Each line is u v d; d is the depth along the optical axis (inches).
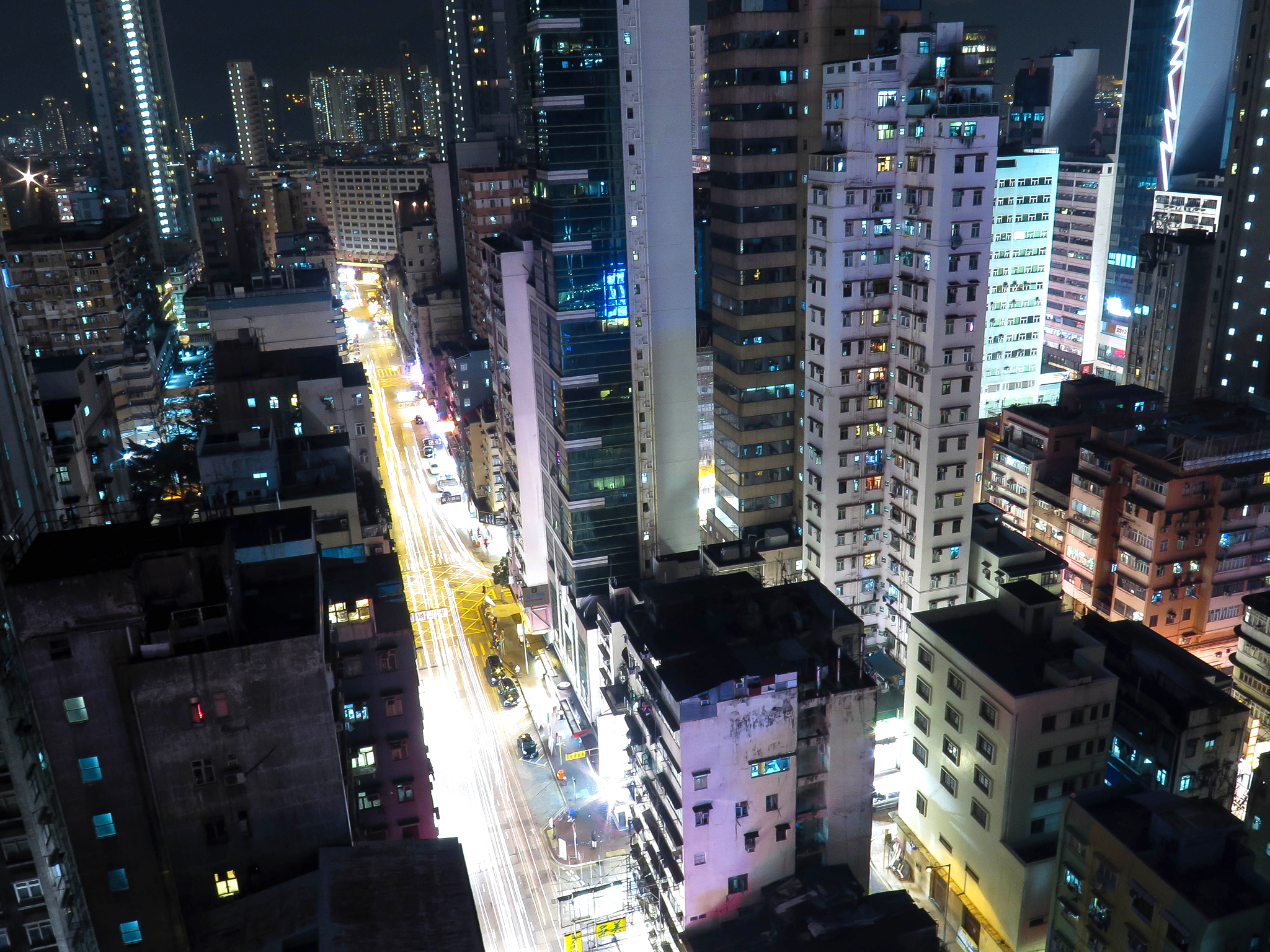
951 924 3021.7
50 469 3297.2
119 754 1836.9
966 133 3462.1
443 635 5310.0
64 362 4111.7
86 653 1759.4
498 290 4879.4
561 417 4151.1
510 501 5300.2
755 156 4087.1
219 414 4242.1
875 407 4028.1
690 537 4436.5
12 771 1803.6
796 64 4020.7
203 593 1851.6
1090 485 4298.7
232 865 1935.3
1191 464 3949.3
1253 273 5369.1
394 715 2615.7
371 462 4379.9
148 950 1984.5
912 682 3157.0
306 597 2009.1
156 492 5088.6
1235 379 5561.0
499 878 3494.1
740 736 2391.7
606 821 3772.1
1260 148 5231.3
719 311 4525.1
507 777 4089.6
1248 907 2017.7
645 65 3742.6
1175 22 7283.5
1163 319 6156.5
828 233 3796.8
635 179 3853.3
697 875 2482.8
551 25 3580.2
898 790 3654.0
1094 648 2810.0
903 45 3582.7
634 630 2765.7
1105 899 2308.1
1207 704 2849.4
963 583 4015.8
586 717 4338.1
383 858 1726.1
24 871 1871.3
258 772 1888.5
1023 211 6530.5
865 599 4284.0
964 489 3895.2
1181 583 4052.7
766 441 4517.7
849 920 2338.8
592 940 3090.6
